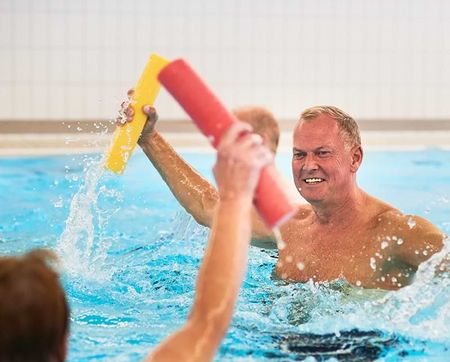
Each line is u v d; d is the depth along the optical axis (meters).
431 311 3.50
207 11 10.93
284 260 4.12
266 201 1.80
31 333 1.42
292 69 11.06
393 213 3.88
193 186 4.42
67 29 10.72
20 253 5.03
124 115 4.08
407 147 9.94
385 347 3.22
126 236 5.62
